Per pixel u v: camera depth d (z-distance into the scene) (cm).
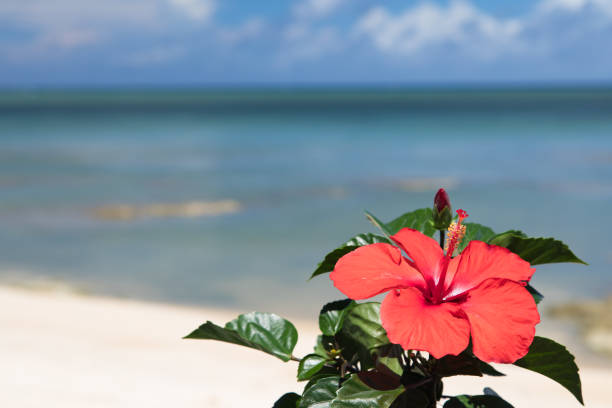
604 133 4409
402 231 137
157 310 878
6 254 1249
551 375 124
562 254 138
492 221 1575
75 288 1009
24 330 722
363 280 123
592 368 666
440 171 2642
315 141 4097
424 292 125
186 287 1033
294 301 955
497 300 115
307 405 129
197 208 1795
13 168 2661
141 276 1101
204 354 658
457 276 128
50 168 2670
